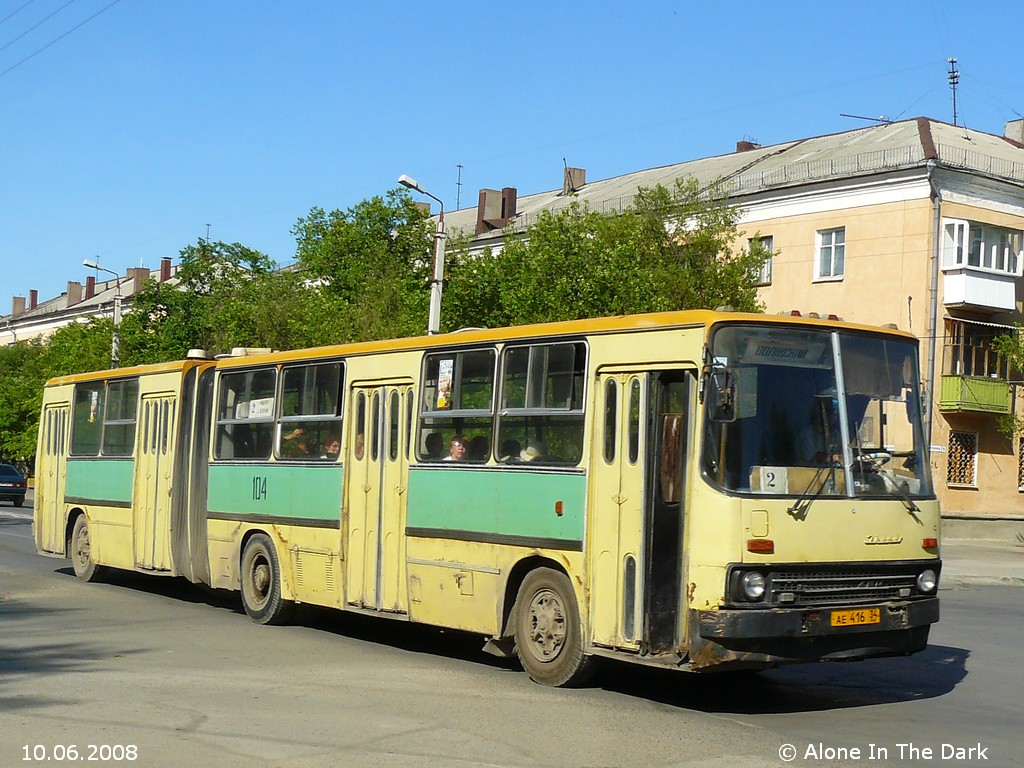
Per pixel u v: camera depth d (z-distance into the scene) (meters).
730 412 8.80
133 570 16.88
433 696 9.65
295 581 13.52
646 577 9.30
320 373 13.50
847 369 9.53
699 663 8.71
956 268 35.06
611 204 48.69
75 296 94.25
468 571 11.06
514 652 10.84
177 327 40.16
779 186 38.41
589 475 9.88
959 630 14.68
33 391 56.34
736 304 29.16
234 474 14.77
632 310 26.95
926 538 9.58
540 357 10.62
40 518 19.92
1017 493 37.94
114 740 7.93
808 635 8.79
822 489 9.15
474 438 11.21
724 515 8.75
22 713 8.74
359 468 12.70
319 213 41.28
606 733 8.32
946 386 35.34
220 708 9.00
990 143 41.16
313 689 9.87
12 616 14.41
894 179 35.62
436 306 26.73
